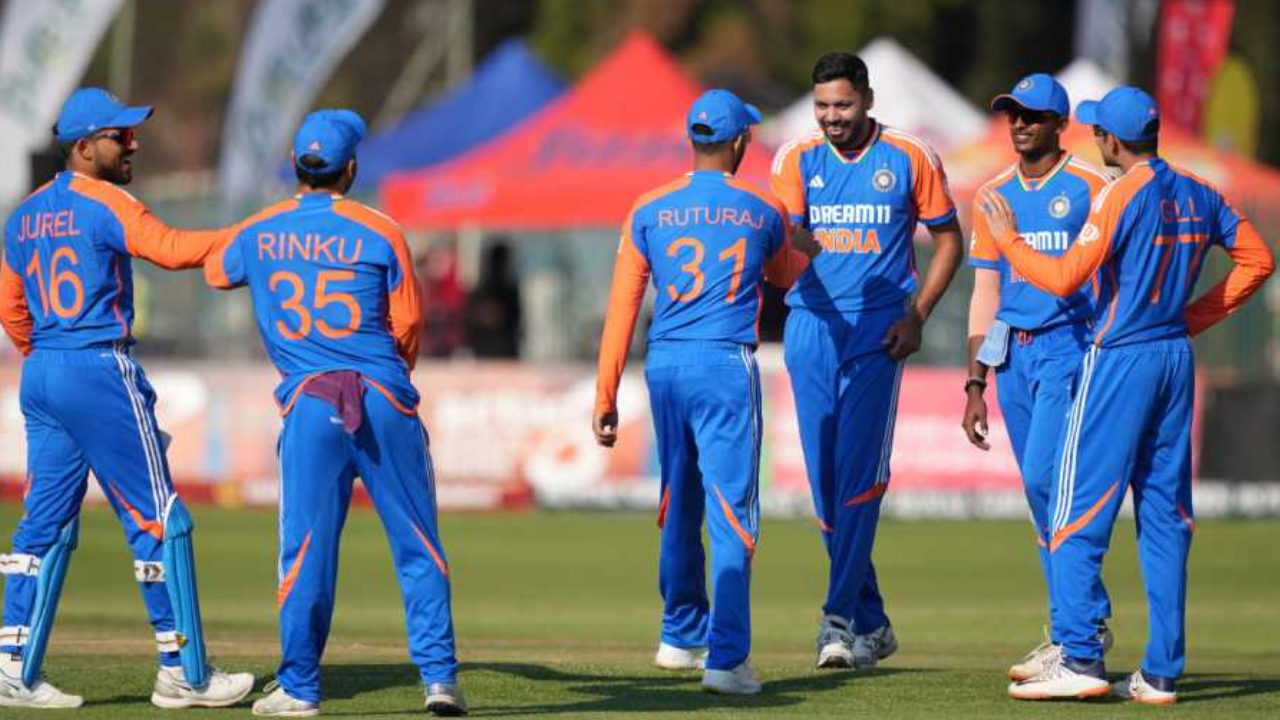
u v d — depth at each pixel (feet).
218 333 251.19
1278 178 234.58
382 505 79.41
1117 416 83.10
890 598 155.22
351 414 77.51
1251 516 215.10
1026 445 92.58
